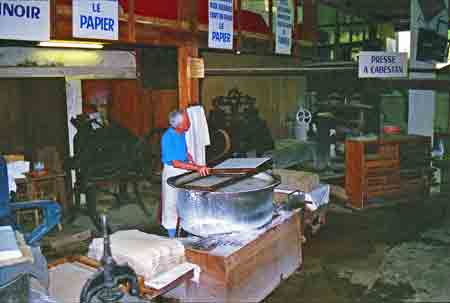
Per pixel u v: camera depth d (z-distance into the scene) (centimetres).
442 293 530
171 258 433
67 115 877
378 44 1485
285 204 595
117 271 367
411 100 997
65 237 681
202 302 454
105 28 600
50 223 451
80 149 730
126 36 692
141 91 1008
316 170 1120
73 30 559
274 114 1256
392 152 896
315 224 745
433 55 957
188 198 489
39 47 754
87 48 785
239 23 899
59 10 582
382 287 546
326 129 1112
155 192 983
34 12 520
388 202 902
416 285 551
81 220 792
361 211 863
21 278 357
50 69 799
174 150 611
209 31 760
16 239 371
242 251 459
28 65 776
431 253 649
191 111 752
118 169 749
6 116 852
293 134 1288
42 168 764
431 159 959
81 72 834
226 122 903
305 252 659
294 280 567
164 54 845
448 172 998
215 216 480
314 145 1166
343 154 1100
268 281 521
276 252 535
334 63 1146
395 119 1541
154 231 738
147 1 747
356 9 1398
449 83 920
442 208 873
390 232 742
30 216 754
